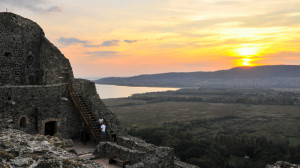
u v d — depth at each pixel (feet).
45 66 91.20
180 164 63.00
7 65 82.17
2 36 81.00
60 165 38.75
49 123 82.58
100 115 85.15
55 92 81.25
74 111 85.66
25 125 73.56
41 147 47.42
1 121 66.33
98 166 44.55
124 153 62.69
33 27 89.71
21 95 72.69
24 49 86.38
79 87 90.07
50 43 91.61
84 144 79.77
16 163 37.91
